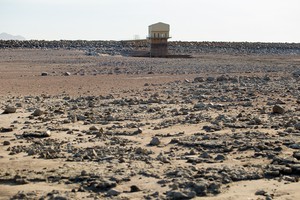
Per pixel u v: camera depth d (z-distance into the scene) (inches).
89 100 1577.3
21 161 772.6
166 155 804.0
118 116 1227.2
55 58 3959.2
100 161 767.7
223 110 1307.8
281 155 781.3
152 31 5300.2
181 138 932.6
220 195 600.4
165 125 1085.8
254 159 768.3
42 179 672.4
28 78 2364.7
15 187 644.7
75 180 667.4
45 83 2154.3
